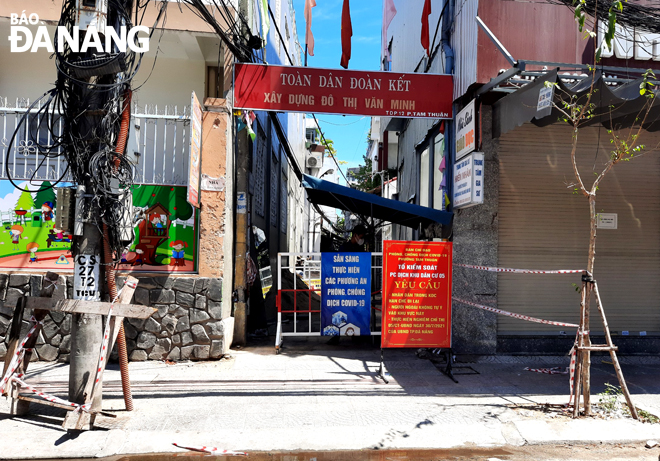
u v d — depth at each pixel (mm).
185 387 5516
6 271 6457
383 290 6008
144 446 3975
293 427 4402
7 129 7102
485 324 7402
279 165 14000
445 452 4023
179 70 8570
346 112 7738
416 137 11102
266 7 8375
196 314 6695
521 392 5555
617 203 7812
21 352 4598
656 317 7809
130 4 4684
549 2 6891
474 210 7484
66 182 6680
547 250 7660
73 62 4410
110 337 4535
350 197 7730
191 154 6020
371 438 4199
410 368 6598
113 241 4656
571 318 7645
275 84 7605
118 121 4633
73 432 4133
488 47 6812
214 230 6801
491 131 7441
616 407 5012
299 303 10703
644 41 6836
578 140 7773
